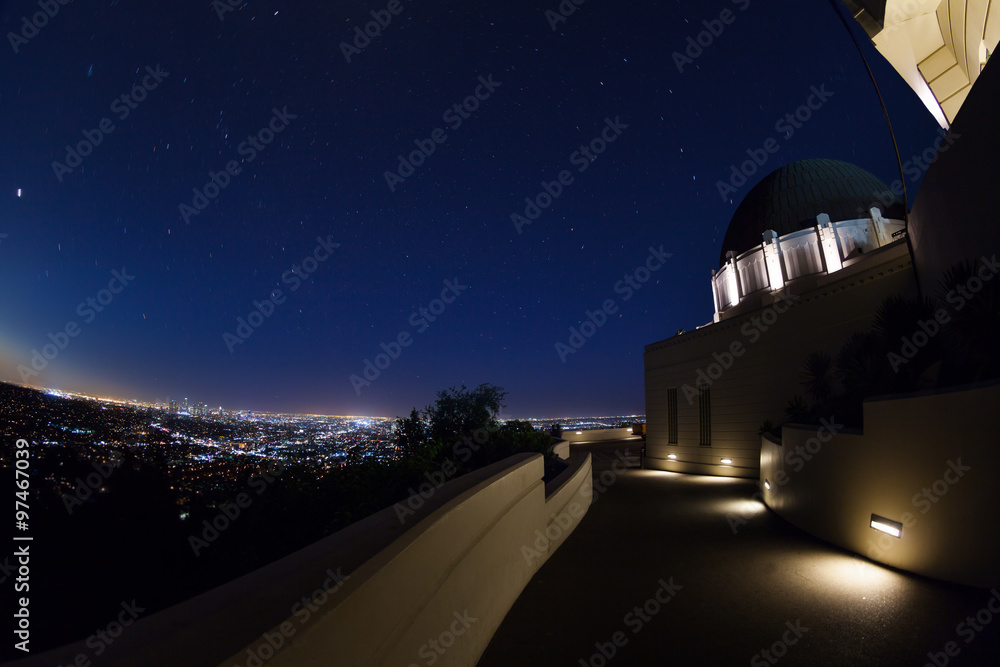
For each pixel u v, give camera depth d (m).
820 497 7.69
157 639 1.34
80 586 2.91
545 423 39.22
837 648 3.75
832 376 13.82
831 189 26.19
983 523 4.62
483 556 4.02
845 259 23.38
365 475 5.47
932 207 9.34
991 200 7.06
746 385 17.78
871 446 6.32
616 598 5.14
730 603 4.90
